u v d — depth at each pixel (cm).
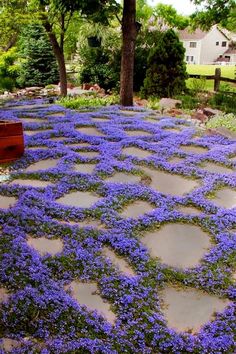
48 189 460
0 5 1151
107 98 1139
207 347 241
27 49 1691
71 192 461
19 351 230
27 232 365
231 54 5297
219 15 1401
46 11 1194
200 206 434
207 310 277
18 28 1262
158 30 1421
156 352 239
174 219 400
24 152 588
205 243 363
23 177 502
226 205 446
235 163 573
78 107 986
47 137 682
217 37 5341
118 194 452
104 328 250
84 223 391
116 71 1421
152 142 680
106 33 1442
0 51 1412
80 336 244
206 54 5369
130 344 240
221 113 903
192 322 265
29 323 252
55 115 887
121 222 387
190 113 945
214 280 305
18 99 1280
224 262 330
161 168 549
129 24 954
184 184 504
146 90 1242
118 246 345
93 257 327
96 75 1478
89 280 301
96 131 742
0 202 430
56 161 568
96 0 972
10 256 320
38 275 298
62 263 316
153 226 386
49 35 1220
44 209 409
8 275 298
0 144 552
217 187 491
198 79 1327
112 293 285
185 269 319
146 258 329
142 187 474
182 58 1208
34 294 276
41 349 233
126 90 1004
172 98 1155
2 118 836
